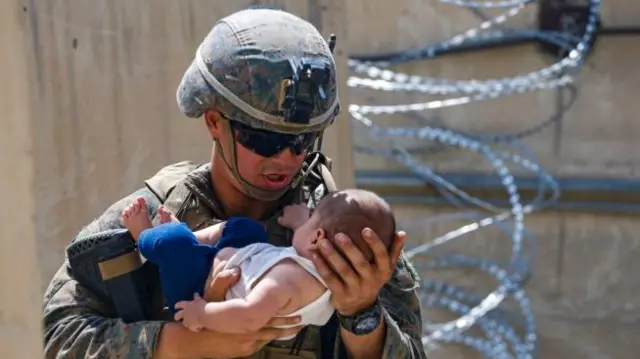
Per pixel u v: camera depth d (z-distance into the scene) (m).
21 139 1.95
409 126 13.03
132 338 2.94
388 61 12.86
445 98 12.80
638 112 11.88
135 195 3.36
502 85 11.02
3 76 1.90
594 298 12.26
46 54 4.77
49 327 3.13
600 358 12.17
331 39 3.46
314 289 2.86
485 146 11.88
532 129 12.42
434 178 12.34
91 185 5.06
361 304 2.90
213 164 3.32
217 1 5.84
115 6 5.19
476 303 12.62
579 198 12.18
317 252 2.84
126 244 3.10
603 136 12.09
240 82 2.93
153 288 3.24
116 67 5.21
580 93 12.12
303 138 3.04
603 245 12.16
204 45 3.12
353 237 2.79
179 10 5.59
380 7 12.80
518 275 11.81
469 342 11.85
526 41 12.21
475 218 12.74
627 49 11.83
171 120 5.59
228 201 3.33
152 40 5.43
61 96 4.87
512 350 12.34
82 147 5.00
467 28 12.48
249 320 2.76
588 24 11.91
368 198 2.88
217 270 2.93
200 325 2.83
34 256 2.00
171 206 3.27
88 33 5.04
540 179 12.38
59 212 4.86
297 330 2.94
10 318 1.96
